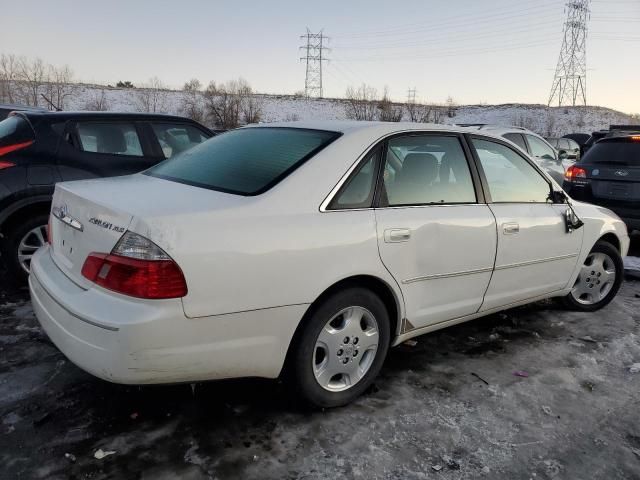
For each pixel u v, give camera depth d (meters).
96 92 48.19
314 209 2.68
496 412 2.97
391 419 2.84
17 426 2.62
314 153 2.87
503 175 3.77
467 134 3.59
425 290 3.16
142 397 2.93
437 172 3.32
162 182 2.98
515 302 3.88
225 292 2.36
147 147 5.25
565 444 2.71
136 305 2.23
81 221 2.57
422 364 3.51
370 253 2.80
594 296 4.65
